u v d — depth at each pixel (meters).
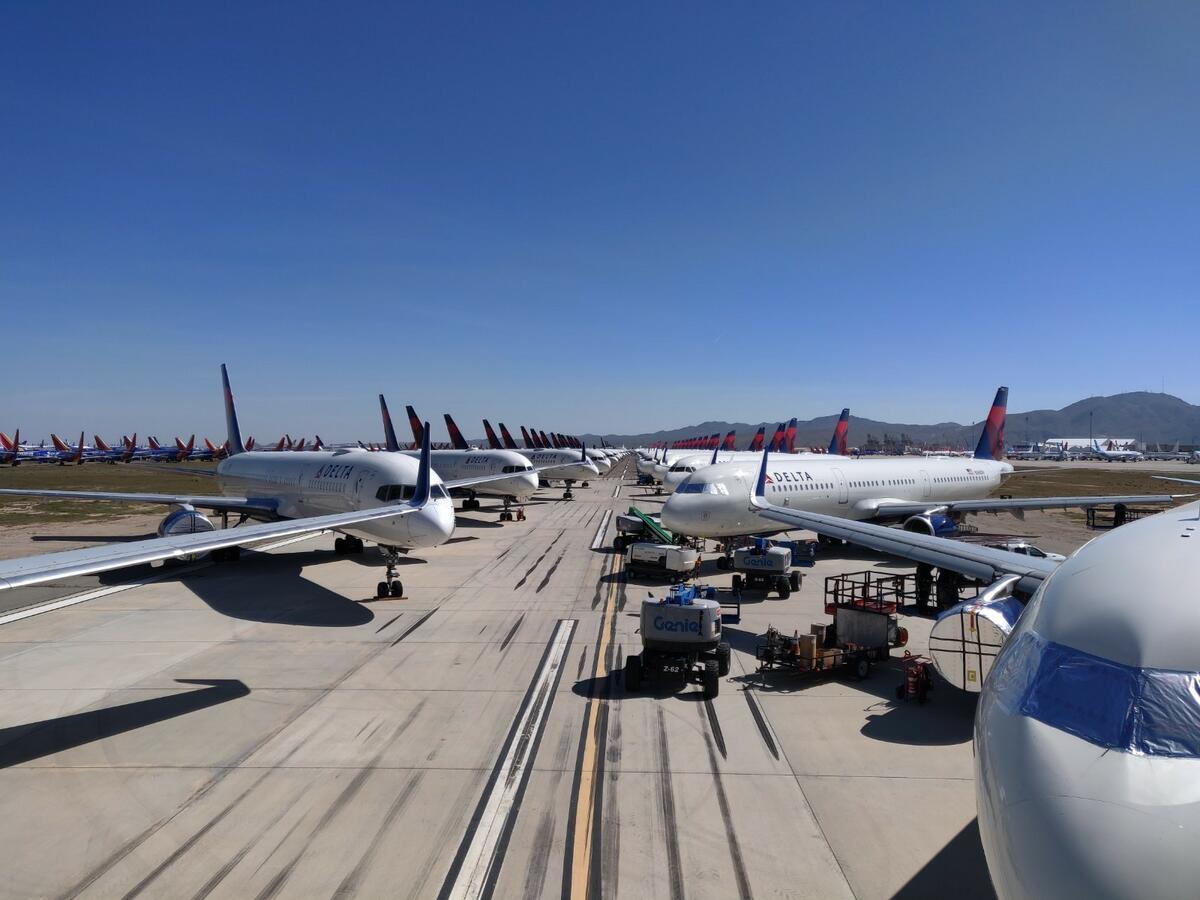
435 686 16.14
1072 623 6.74
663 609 15.89
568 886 8.88
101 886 8.91
